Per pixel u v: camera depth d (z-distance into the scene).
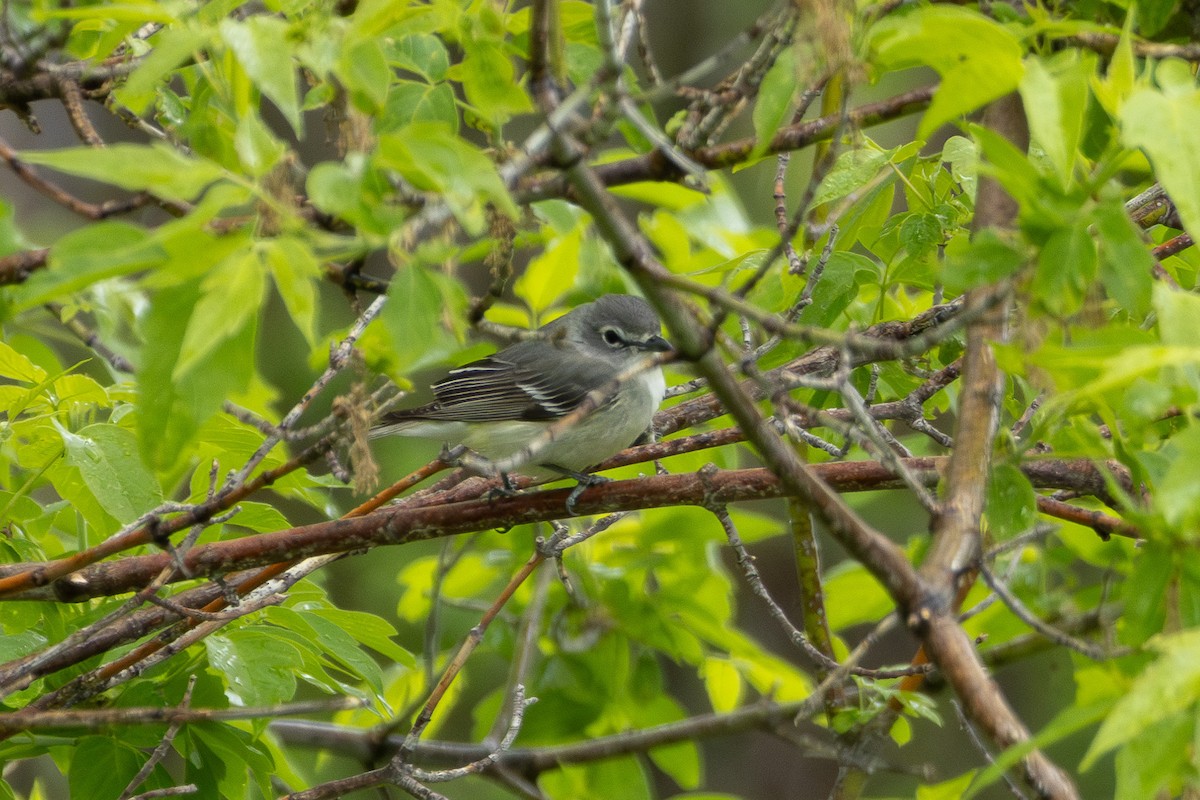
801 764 23.50
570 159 5.78
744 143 8.22
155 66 6.42
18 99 9.40
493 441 13.25
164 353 5.63
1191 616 5.97
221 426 9.36
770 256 6.16
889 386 11.84
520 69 10.62
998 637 11.06
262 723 8.77
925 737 20.44
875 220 11.46
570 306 14.38
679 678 21.84
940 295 11.12
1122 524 8.68
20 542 9.81
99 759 8.99
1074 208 6.14
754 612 23.47
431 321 5.53
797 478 6.27
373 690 9.59
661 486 9.22
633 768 12.61
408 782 9.44
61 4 9.34
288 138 20.69
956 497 6.76
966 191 10.31
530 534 13.10
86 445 8.74
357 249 5.54
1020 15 8.17
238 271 5.22
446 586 14.03
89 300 10.93
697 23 22.69
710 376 6.17
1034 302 6.30
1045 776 6.02
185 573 8.10
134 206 7.73
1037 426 7.14
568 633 13.12
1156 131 5.83
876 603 12.59
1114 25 8.68
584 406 6.34
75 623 9.07
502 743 9.81
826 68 6.78
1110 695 5.80
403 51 8.40
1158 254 9.83
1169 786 5.83
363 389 7.50
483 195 5.62
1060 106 6.34
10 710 9.27
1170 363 5.62
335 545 8.91
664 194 13.04
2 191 20.11
